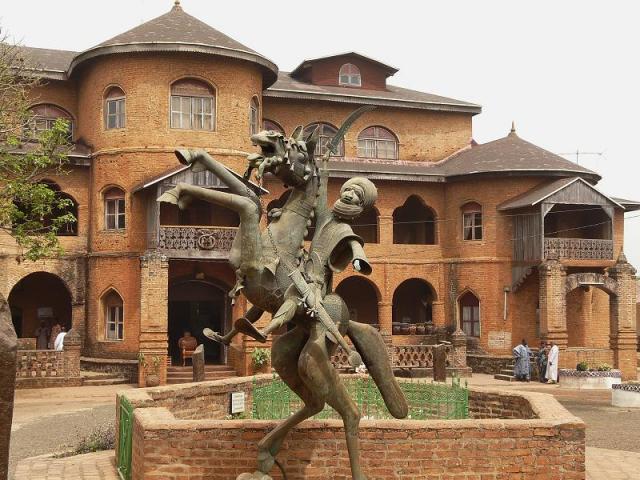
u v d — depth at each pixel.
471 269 35.91
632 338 32.62
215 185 29.55
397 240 39.47
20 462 12.40
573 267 34.47
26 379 26.53
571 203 33.66
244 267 7.76
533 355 31.50
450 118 40.16
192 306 33.12
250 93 31.64
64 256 31.36
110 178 30.69
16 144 23.33
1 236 30.59
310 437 8.82
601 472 11.95
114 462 12.17
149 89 30.31
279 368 8.19
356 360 7.48
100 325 30.72
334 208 8.23
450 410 13.05
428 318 38.44
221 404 13.62
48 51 36.38
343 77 40.00
